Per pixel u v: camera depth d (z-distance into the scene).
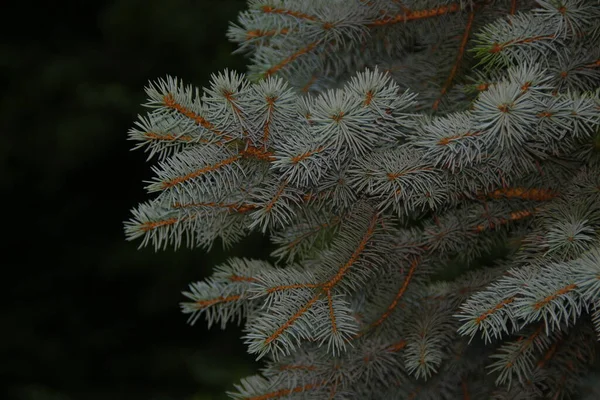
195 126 1.06
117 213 3.32
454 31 1.19
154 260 3.00
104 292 3.21
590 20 1.10
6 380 3.09
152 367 3.06
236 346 2.76
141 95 3.08
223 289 1.19
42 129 3.18
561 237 1.07
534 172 1.15
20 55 3.32
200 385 3.00
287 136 1.07
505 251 1.45
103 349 3.14
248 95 1.05
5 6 3.41
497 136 1.05
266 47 1.21
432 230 1.17
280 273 1.11
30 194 3.28
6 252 3.30
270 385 1.16
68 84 3.18
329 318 1.09
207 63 3.02
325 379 1.16
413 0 1.18
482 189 1.15
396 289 1.18
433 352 1.14
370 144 1.08
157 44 3.05
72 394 3.07
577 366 1.17
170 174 1.07
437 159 1.05
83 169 3.20
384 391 1.19
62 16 3.44
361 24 1.18
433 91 1.20
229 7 3.01
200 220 1.12
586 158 1.15
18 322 3.20
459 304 1.18
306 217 1.15
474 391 1.20
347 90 1.05
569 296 1.00
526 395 1.17
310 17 1.17
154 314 3.04
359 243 1.12
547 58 1.12
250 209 1.13
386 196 1.11
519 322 1.13
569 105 1.04
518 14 1.15
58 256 3.29
